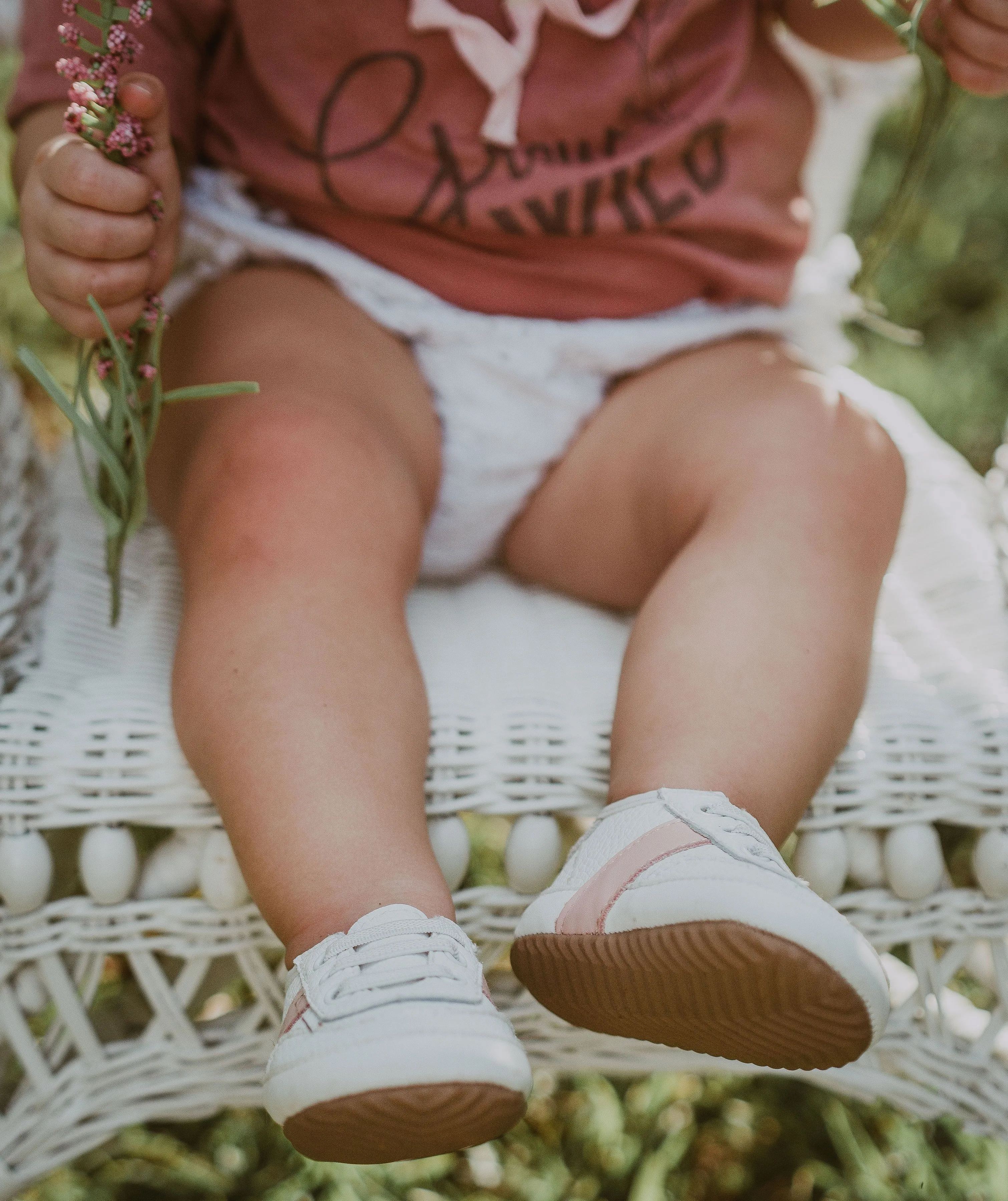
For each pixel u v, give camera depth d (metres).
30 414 1.02
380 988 0.57
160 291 0.75
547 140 0.88
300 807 0.64
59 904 0.73
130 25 0.88
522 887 0.75
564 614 0.95
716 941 0.58
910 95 1.79
